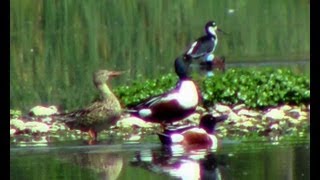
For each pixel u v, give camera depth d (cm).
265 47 3772
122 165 1672
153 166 1655
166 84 2328
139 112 2081
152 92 2295
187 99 2053
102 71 1928
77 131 2016
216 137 1938
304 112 2198
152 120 2078
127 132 2036
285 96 2255
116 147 1848
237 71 2412
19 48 3634
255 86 2281
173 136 1853
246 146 1833
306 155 1708
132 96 2277
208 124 1892
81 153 1794
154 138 1953
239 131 2017
